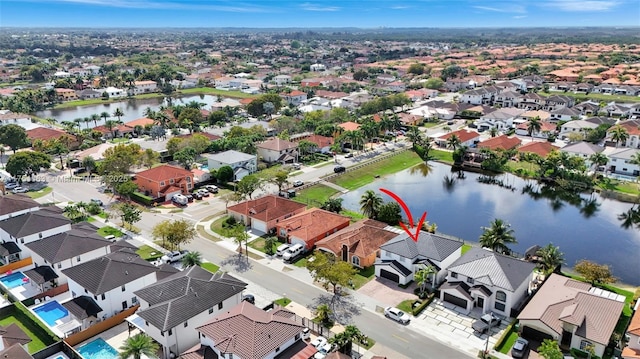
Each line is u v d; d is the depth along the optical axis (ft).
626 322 228.22
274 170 478.59
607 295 250.78
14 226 295.07
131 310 233.55
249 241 322.34
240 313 201.16
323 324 227.81
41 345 214.07
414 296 255.09
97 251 274.57
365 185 465.88
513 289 231.91
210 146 521.65
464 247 316.60
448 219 381.40
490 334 223.71
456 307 246.06
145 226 345.92
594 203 424.05
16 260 291.17
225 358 186.70
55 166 498.69
